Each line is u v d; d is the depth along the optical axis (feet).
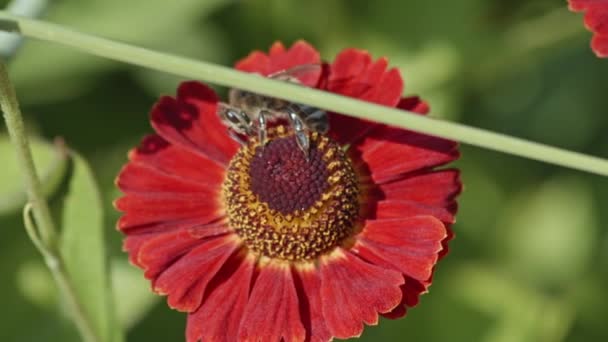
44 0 1.05
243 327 0.95
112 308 1.04
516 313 1.16
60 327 1.14
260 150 0.99
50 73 1.21
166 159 1.00
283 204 0.98
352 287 0.95
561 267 1.22
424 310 1.17
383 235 0.97
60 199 1.03
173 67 0.91
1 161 1.14
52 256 1.00
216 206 1.00
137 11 1.20
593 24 0.94
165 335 1.16
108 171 1.21
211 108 1.01
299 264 0.98
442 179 0.98
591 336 1.16
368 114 0.91
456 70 1.22
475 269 1.19
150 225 0.98
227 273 0.97
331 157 0.98
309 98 0.91
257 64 1.02
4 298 1.15
